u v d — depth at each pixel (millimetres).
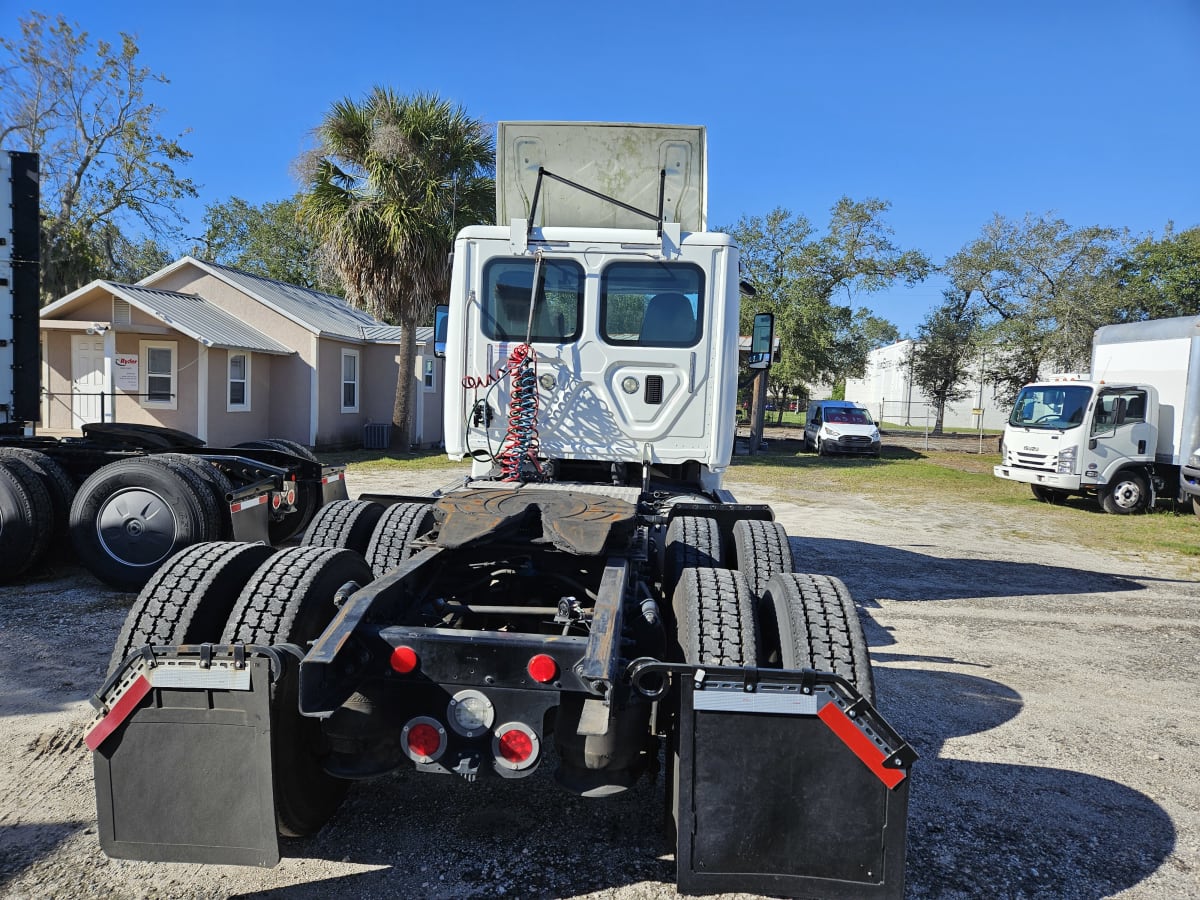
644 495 4988
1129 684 5352
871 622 6691
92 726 2572
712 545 4195
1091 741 4387
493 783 3654
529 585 3896
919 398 53250
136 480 6074
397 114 17969
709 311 5359
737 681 2502
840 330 31391
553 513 3602
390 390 22109
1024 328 32781
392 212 17578
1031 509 14320
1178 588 8430
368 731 2746
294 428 19969
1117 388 13906
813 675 2465
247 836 2549
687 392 5383
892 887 2471
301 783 2812
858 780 2482
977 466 22844
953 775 3912
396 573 3119
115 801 2570
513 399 5273
